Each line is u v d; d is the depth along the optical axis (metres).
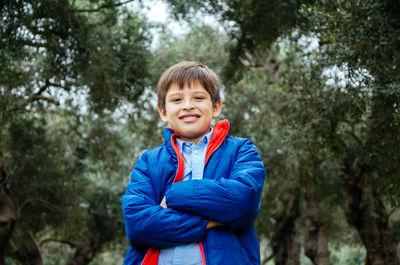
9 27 7.99
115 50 10.24
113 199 17.34
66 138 14.87
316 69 7.41
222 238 1.76
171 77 2.04
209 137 1.99
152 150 2.04
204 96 2.02
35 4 8.30
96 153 13.94
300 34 7.93
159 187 1.91
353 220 11.53
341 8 6.89
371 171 10.56
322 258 14.67
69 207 14.31
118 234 17.98
